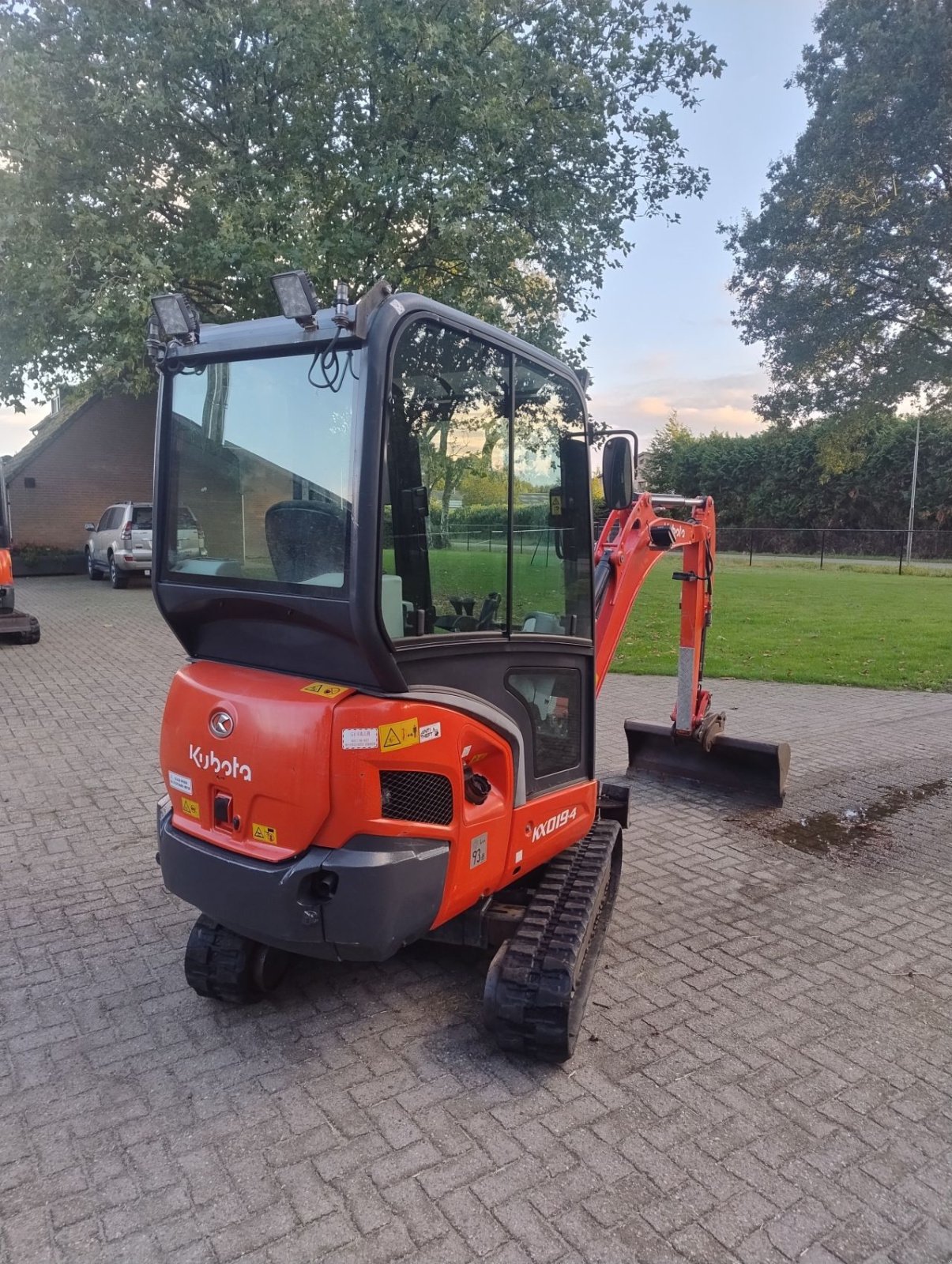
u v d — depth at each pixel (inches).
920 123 991.0
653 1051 130.3
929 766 281.9
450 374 115.6
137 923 169.9
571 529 146.0
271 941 116.5
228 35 554.3
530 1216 98.7
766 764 246.4
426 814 113.7
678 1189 103.0
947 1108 118.8
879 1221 98.9
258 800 112.6
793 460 1726.1
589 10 631.2
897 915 178.7
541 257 655.1
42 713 335.3
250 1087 121.6
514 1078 123.7
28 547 989.2
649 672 436.1
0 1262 92.6
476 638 121.1
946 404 1226.6
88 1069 125.6
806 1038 134.7
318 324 108.3
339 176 587.2
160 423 127.5
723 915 177.5
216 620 124.0
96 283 565.0
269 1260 92.7
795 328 1173.7
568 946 126.6
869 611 652.7
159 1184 103.6
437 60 554.3
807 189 1109.7
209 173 541.6
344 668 110.5
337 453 106.9
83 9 569.0
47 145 560.7
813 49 1114.1
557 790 144.3
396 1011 140.9
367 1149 109.4
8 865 195.8
